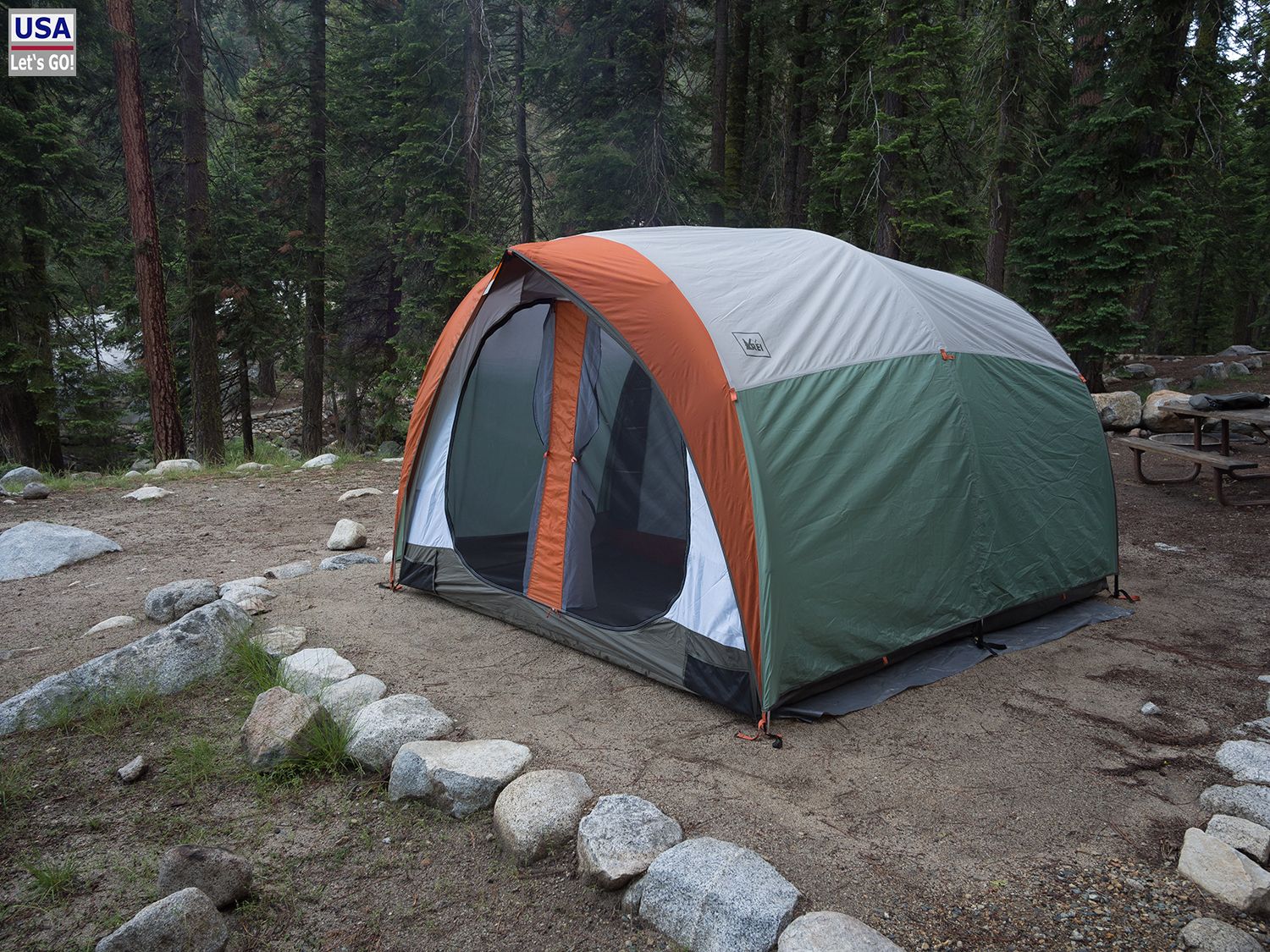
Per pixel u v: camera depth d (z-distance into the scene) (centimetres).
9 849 300
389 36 1667
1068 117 1482
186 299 1426
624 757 355
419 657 464
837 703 409
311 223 1788
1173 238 1409
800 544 396
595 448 572
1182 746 374
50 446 1535
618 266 441
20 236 1364
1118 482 973
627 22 1597
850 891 268
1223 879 271
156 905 245
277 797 336
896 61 1299
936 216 1321
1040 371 560
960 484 477
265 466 1168
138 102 1222
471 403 561
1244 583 618
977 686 436
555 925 264
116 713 395
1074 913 261
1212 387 1542
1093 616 545
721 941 246
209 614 457
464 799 322
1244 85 1557
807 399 414
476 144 1489
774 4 1700
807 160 1983
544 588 500
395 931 262
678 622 425
